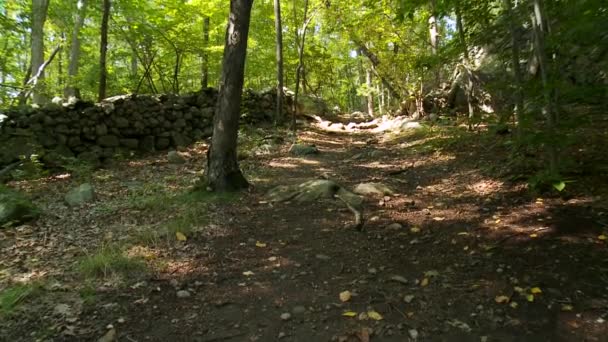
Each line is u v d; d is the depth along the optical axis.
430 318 2.69
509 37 6.06
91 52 14.21
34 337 2.54
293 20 13.41
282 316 2.76
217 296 3.05
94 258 3.47
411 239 3.91
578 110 4.73
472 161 6.14
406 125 10.34
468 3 5.34
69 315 2.76
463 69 8.91
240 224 4.46
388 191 5.32
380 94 19.22
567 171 4.44
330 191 5.25
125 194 5.58
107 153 7.61
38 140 6.81
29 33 11.79
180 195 5.33
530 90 4.25
